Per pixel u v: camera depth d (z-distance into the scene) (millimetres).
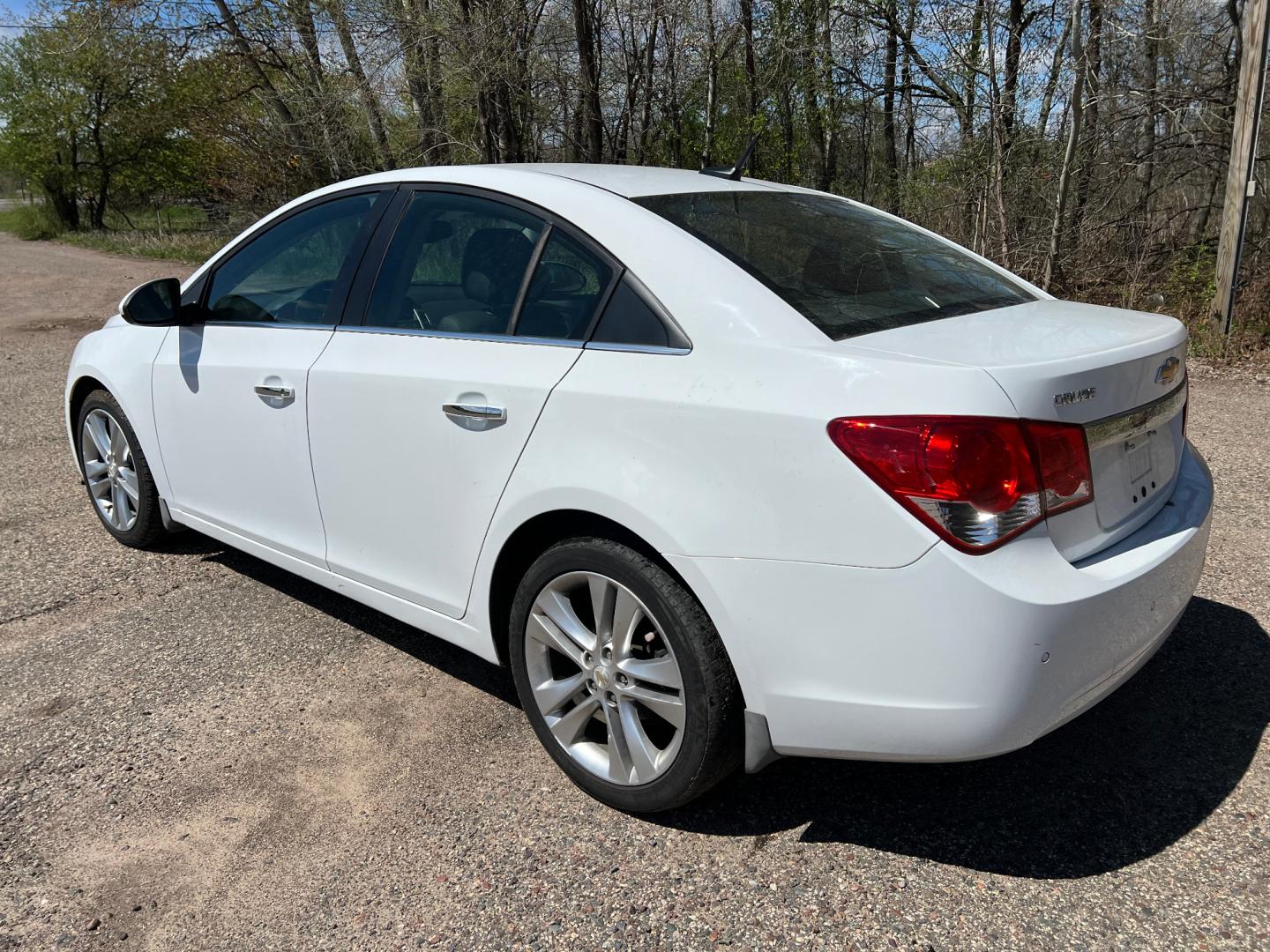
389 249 3068
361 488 3027
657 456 2238
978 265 2998
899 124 12781
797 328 2193
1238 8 10188
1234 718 2844
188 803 2615
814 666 2084
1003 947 2039
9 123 35781
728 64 13422
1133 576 2117
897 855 2336
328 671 3314
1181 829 2383
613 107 13805
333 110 14445
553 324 2555
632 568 2314
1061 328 2371
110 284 17844
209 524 3836
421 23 12266
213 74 16672
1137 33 9047
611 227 2529
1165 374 2375
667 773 2357
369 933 2146
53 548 4461
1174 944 2027
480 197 2863
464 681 3242
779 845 2383
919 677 1976
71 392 4527
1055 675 1988
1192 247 9266
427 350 2805
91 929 2186
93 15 16234
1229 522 4297
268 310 3449
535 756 2795
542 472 2451
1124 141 10188
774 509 2070
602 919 2160
